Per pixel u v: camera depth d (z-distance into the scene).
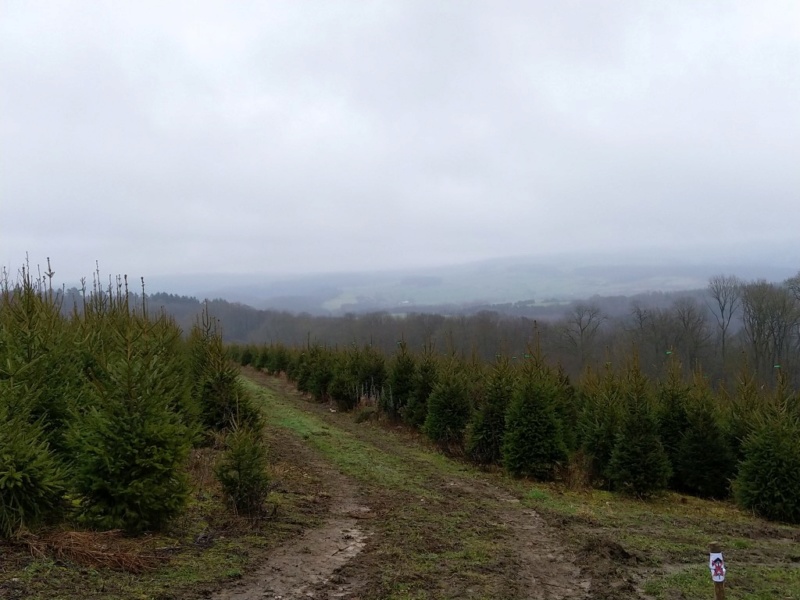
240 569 6.48
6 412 6.64
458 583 6.61
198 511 8.65
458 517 10.09
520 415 14.84
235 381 14.41
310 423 20.61
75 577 5.53
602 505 12.36
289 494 10.84
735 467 14.18
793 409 14.46
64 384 8.88
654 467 13.59
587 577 7.07
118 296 16.77
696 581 7.04
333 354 29.64
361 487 12.23
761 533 10.46
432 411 18.03
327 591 6.10
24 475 6.25
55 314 11.55
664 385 16.78
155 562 6.33
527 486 13.80
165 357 12.90
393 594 6.13
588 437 15.29
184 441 7.66
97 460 6.98
